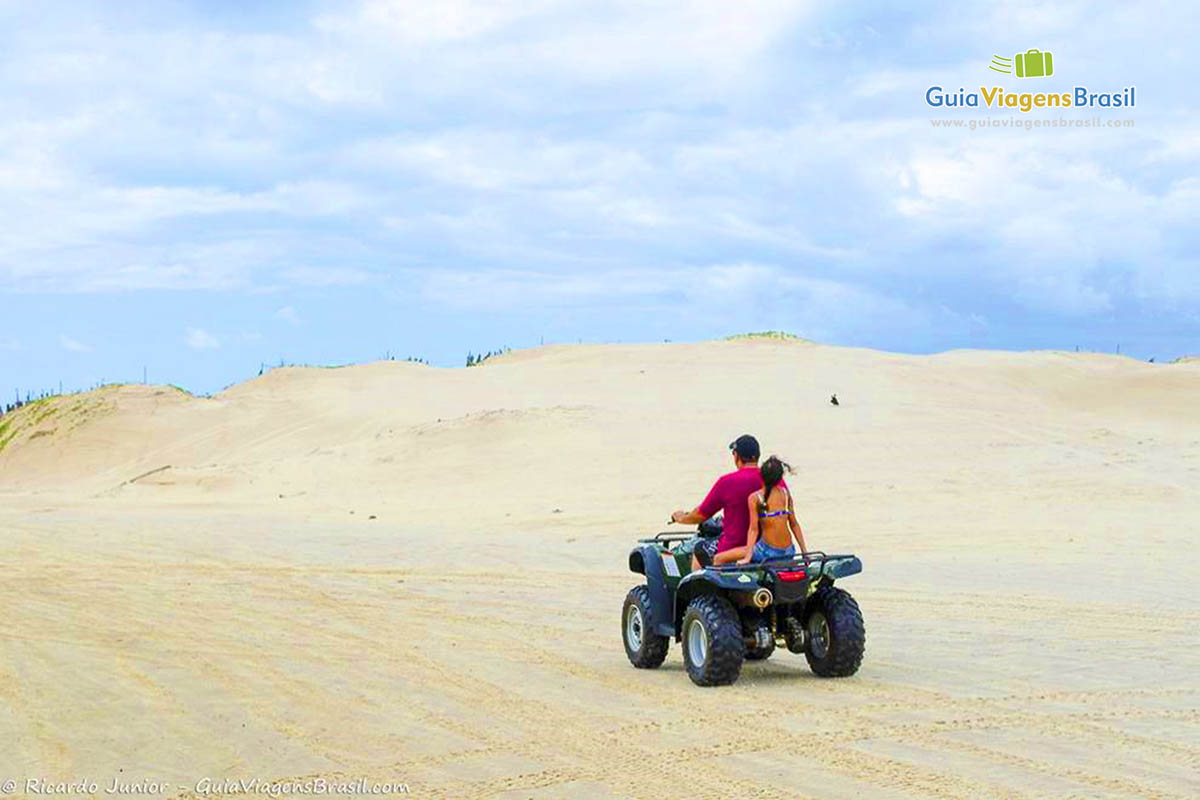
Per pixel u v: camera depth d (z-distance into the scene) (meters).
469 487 35.78
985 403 48.06
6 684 10.72
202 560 21.36
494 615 14.89
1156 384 55.62
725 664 10.21
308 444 54.41
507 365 70.81
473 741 8.61
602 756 8.12
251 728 9.09
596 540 23.86
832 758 7.85
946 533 22.70
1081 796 6.88
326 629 13.83
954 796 6.96
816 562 10.55
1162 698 9.41
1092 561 18.72
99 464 61.59
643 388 53.62
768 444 36.75
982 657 11.40
